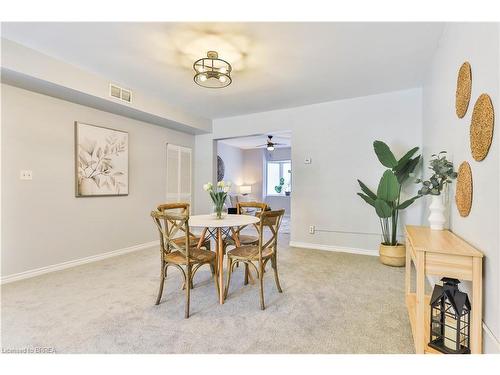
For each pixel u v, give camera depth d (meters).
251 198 8.56
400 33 2.28
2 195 2.75
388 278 2.89
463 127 1.73
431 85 2.82
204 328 1.86
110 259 3.67
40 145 3.05
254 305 2.24
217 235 2.40
